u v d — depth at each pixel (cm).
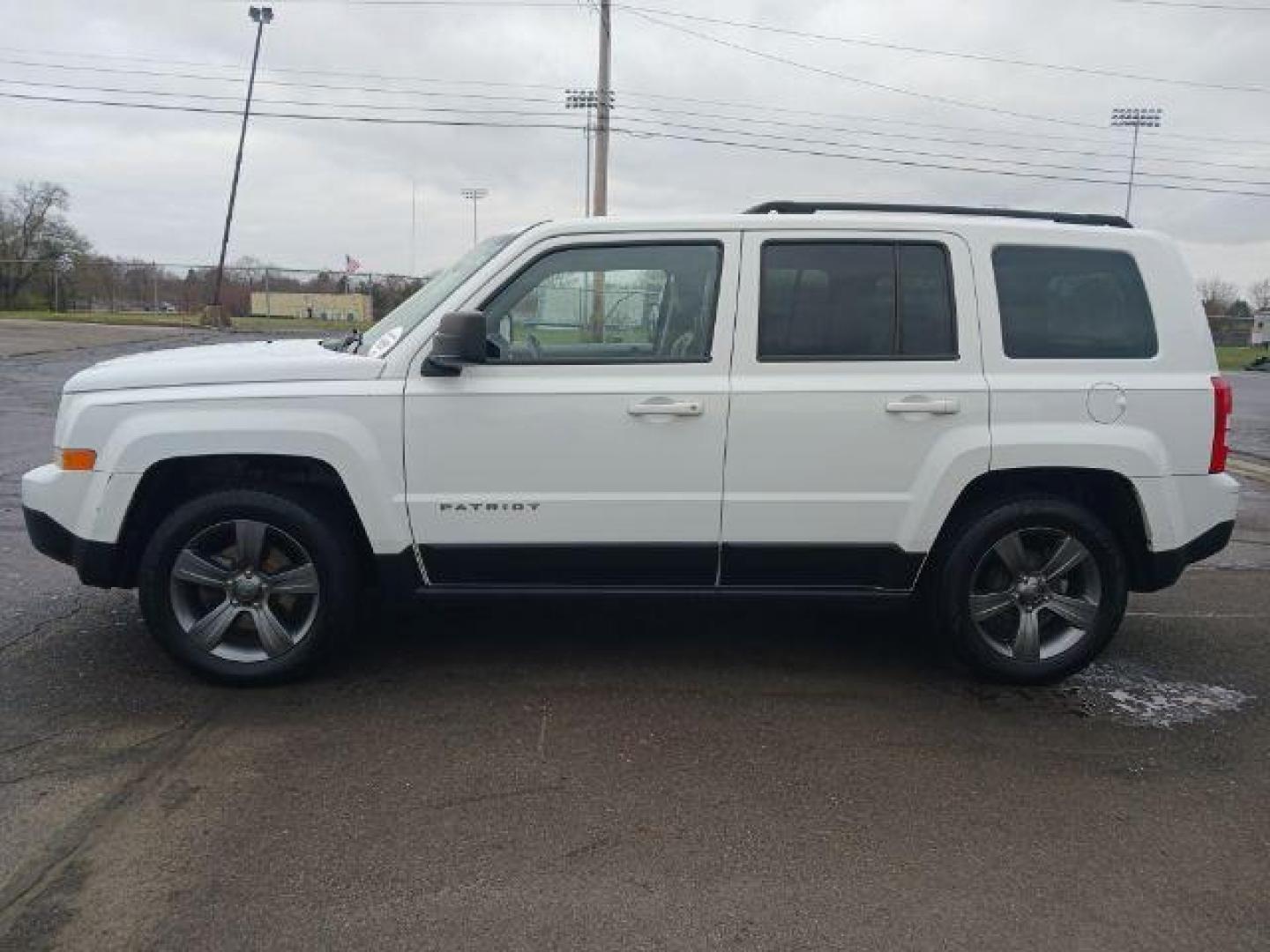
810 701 437
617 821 332
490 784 355
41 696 422
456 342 400
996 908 290
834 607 566
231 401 415
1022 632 451
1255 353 5162
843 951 269
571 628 523
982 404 429
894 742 398
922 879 303
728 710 424
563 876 300
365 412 417
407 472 421
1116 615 451
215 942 266
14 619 516
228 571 428
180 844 312
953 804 349
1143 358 442
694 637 514
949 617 448
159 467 422
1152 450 436
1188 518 445
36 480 428
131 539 435
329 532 428
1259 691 461
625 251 431
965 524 443
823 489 430
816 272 433
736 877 302
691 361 426
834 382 426
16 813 328
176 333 3325
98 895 285
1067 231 443
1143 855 320
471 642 500
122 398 417
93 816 327
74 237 5431
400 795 346
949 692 451
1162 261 449
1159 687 464
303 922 275
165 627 428
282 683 439
